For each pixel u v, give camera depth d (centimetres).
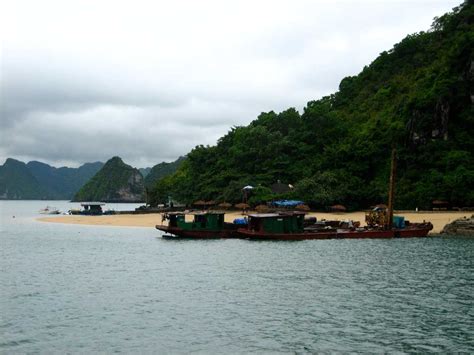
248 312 2539
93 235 7231
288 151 12194
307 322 2355
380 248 5141
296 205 9206
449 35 14262
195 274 3669
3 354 1955
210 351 1980
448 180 9000
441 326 2283
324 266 3972
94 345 2061
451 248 5078
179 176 14838
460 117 10412
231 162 12419
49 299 2873
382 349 1991
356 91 16012
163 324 2345
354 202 9838
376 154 11025
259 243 5800
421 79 12531
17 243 6112
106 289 3145
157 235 7150
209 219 6544
